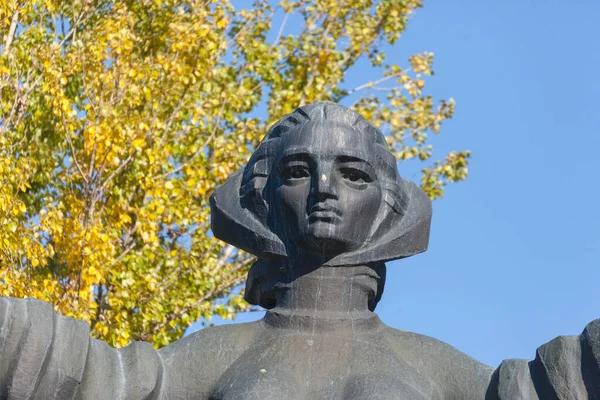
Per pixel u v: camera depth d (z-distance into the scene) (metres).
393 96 21.28
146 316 16.80
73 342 6.57
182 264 17.50
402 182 7.39
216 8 19.72
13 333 6.43
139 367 6.81
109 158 17.17
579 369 6.61
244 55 20.66
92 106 17.48
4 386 6.41
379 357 6.88
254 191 7.25
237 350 6.99
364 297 7.14
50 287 15.61
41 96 18.39
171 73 18.56
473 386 6.89
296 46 20.88
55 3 19.30
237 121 19.19
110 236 16.92
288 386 6.71
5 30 18.69
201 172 17.86
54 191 17.83
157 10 19.64
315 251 7.07
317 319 7.01
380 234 7.18
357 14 21.53
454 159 20.97
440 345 7.06
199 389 6.89
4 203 15.86
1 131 17.38
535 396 6.69
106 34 17.97
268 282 7.23
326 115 7.28
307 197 7.07
